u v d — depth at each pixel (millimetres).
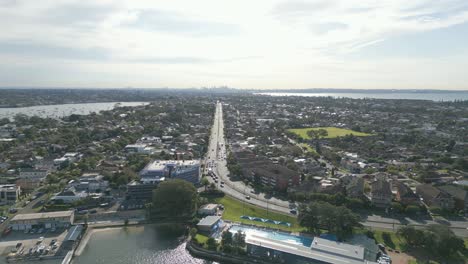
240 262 184375
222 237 198375
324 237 199500
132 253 194875
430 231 190375
